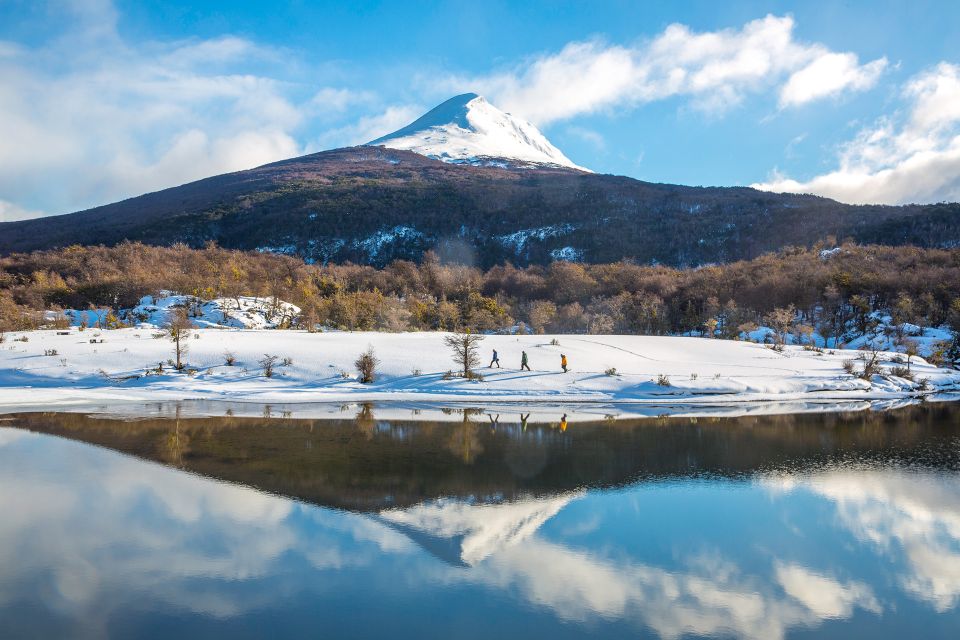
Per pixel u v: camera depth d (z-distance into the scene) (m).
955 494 19.12
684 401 39.00
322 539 14.64
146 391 38.19
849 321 99.31
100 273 125.94
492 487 19.08
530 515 16.61
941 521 16.61
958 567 13.72
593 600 11.86
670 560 13.80
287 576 12.64
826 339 80.94
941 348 68.69
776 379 44.31
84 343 48.88
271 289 112.69
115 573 12.68
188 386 39.16
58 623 10.71
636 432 28.66
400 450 23.95
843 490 19.42
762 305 107.38
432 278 151.38
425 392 39.34
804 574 13.27
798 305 104.81
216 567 13.03
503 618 11.11
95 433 26.72
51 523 15.48
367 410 34.12
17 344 47.94
